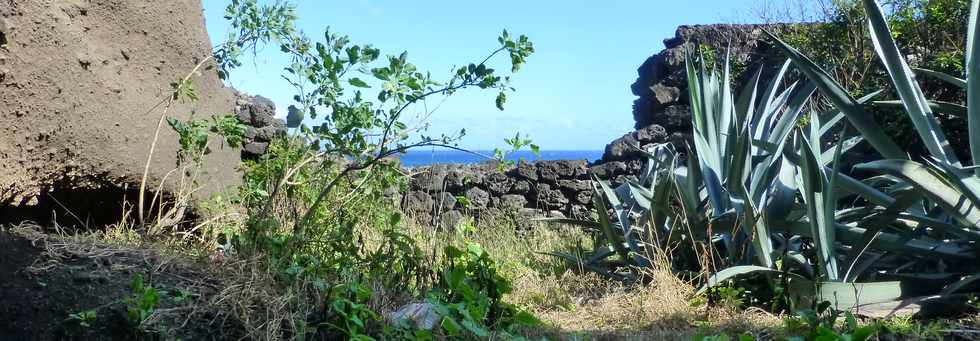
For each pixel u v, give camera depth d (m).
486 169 9.09
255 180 5.07
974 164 4.71
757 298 5.05
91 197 4.39
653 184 6.44
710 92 5.98
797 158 5.20
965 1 7.93
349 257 3.86
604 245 6.56
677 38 9.12
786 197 5.20
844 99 5.00
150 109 4.63
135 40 4.60
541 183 8.98
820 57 8.62
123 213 4.42
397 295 3.70
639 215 6.23
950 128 7.38
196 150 4.59
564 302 5.14
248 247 3.51
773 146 5.58
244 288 3.22
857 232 5.04
